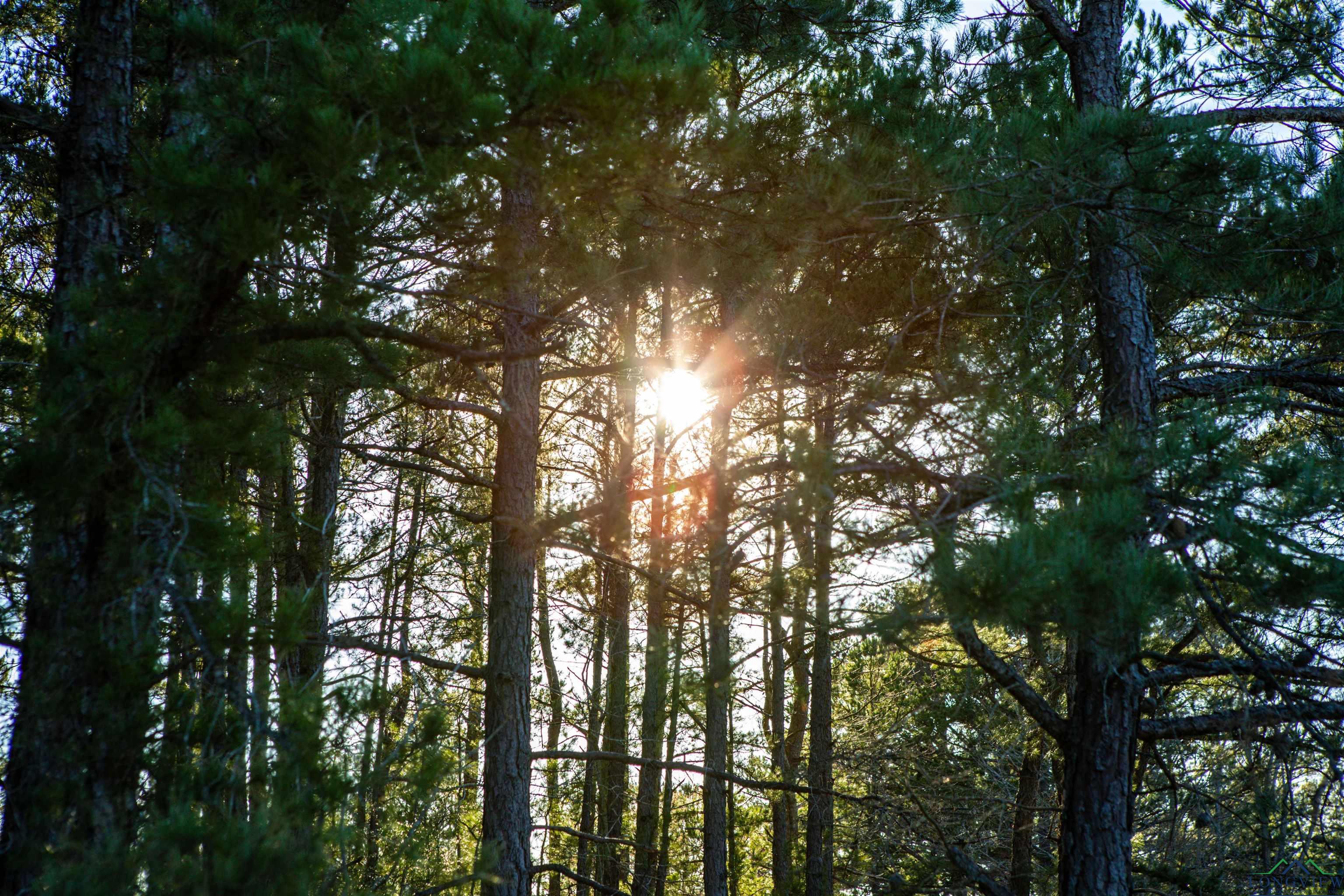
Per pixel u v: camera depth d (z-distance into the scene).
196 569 5.20
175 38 5.88
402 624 13.45
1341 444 8.30
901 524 5.14
